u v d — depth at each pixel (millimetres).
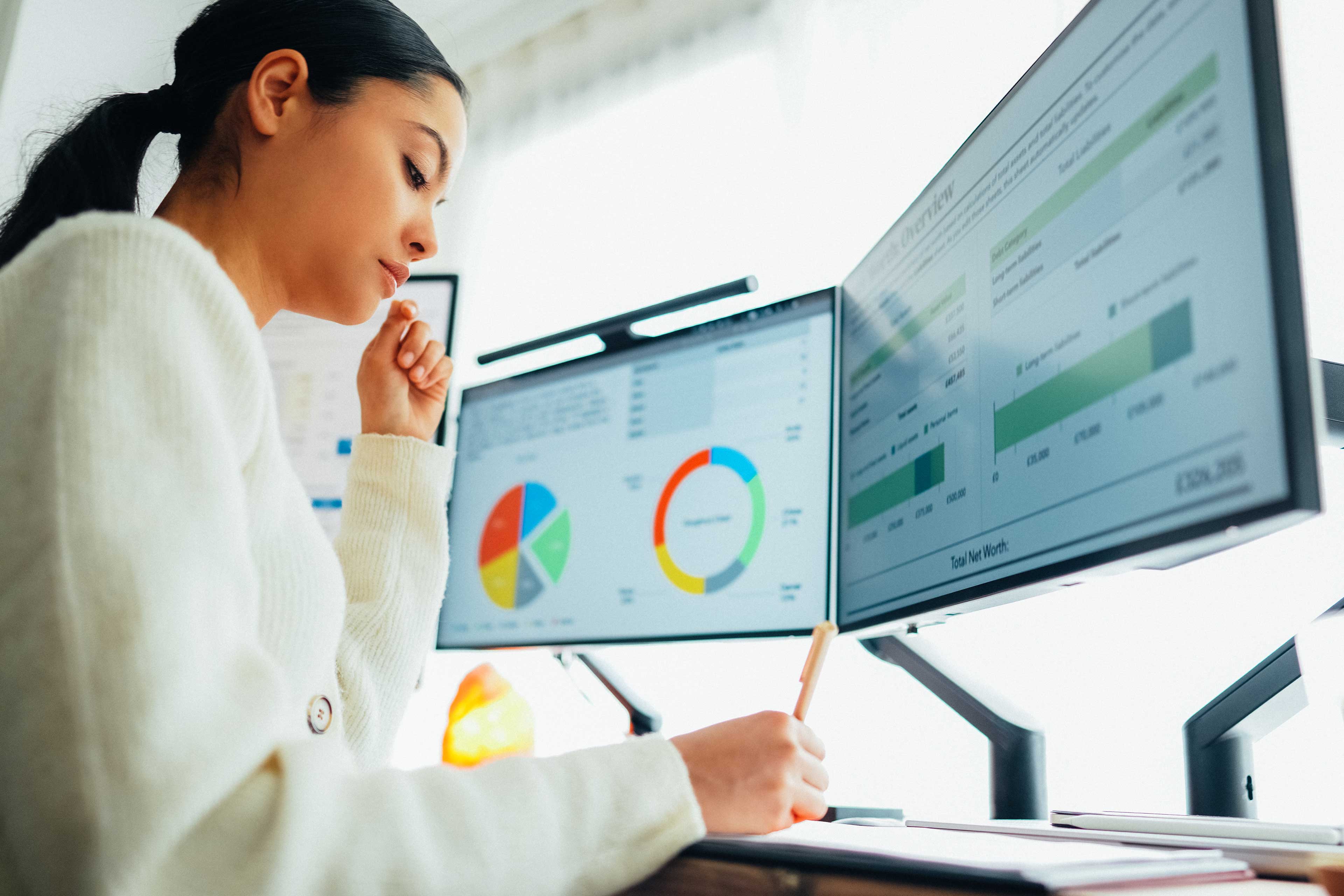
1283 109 497
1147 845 549
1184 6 581
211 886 425
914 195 1656
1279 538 1040
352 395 1969
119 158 783
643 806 513
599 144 2254
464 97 898
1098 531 624
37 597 436
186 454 490
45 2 2346
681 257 2016
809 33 1877
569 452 1449
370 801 464
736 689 1597
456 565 1535
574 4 2379
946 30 1677
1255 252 499
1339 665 602
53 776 419
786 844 479
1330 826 518
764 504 1216
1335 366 718
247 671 475
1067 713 1205
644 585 1307
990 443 783
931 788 1336
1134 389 598
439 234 2451
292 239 811
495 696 1512
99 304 505
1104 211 650
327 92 803
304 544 714
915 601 899
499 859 471
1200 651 1096
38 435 469
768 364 1267
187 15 2570
